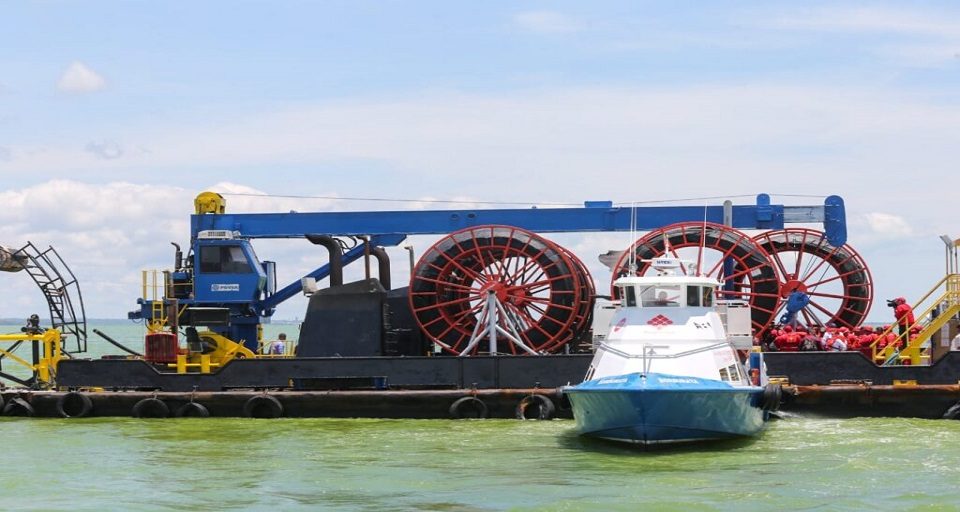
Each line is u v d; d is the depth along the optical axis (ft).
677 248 153.07
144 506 86.84
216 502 88.07
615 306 126.00
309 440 119.44
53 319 152.56
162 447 115.96
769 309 151.74
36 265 152.05
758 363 122.93
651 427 105.29
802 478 93.66
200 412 138.62
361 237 159.02
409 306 154.61
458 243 152.87
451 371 137.39
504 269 152.35
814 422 128.26
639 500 85.46
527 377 135.64
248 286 152.25
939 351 140.97
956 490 88.69
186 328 154.30
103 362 143.64
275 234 158.10
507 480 94.38
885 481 92.38
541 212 155.94
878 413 130.62
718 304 127.03
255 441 119.44
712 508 82.84
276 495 90.33
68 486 95.04
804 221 155.22
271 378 140.97
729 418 108.27
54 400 141.08
